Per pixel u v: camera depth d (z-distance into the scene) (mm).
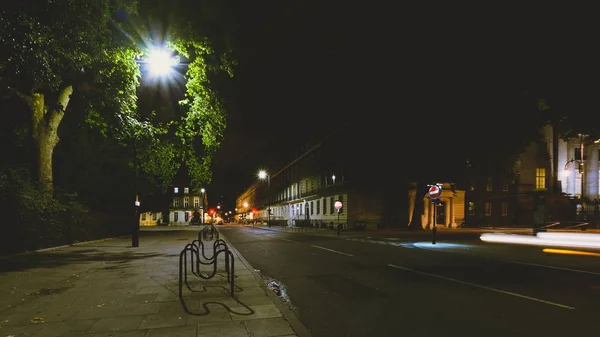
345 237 30000
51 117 18141
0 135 21406
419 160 36344
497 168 45219
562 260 14086
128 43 13953
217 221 104188
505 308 7039
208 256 15320
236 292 7945
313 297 8078
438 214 51062
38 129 17797
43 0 9430
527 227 50969
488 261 13820
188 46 15164
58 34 10211
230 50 15016
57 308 6676
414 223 40688
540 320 6266
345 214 42844
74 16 10258
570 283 9391
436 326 5996
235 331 5363
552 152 55688
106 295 7695
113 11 12203
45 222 18141
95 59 12406
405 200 43969
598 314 6609
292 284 9570
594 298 7793
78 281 9336
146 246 20750
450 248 19297
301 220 59562
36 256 15312
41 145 17859
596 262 13453
